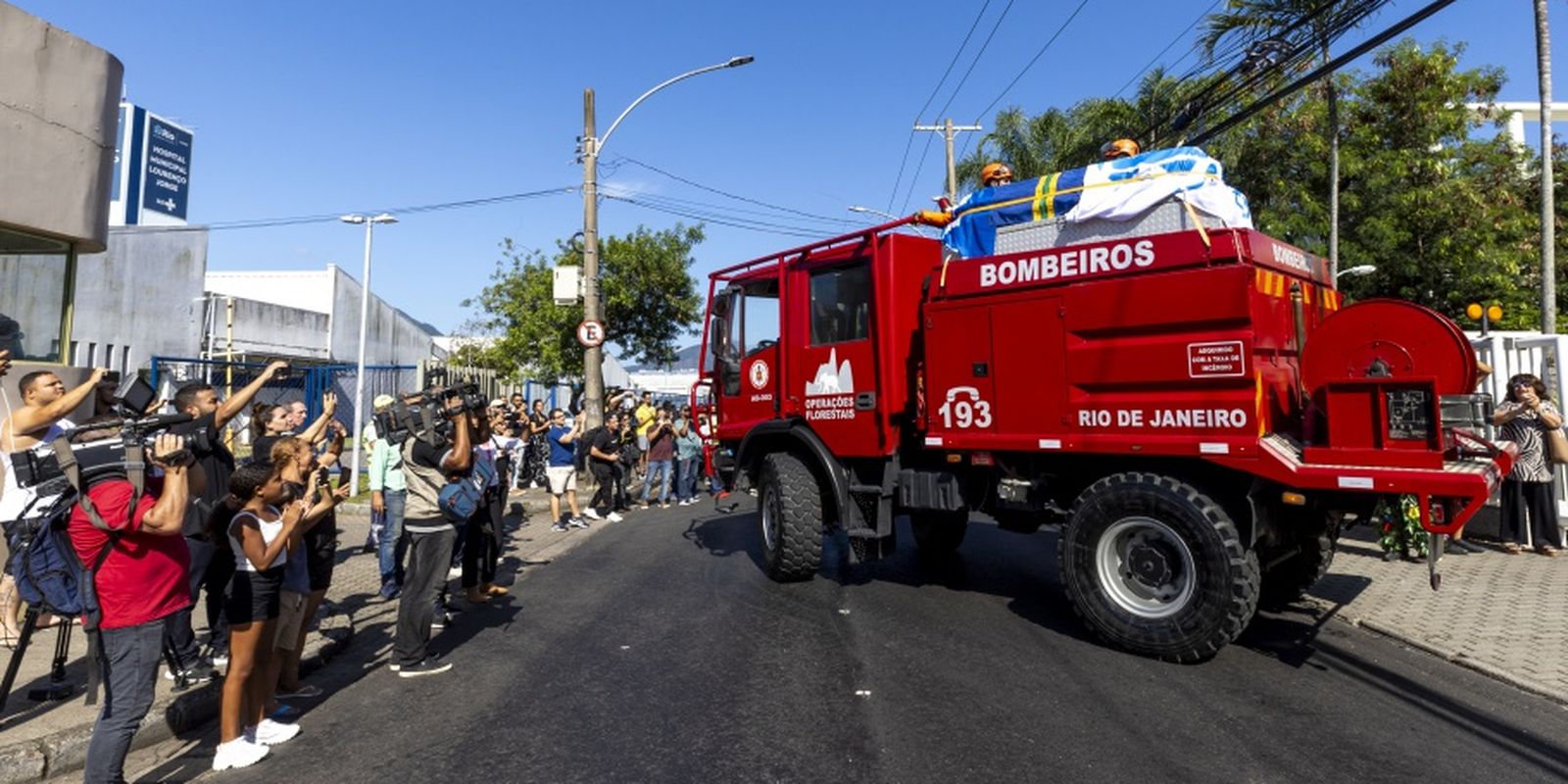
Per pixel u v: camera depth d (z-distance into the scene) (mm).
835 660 5547
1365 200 22047
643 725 4523
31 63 6457
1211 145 22203
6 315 6844
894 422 7078
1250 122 22203
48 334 7051
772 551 7777
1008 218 6508
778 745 4230
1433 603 6613
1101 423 5738
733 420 8914
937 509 6797
